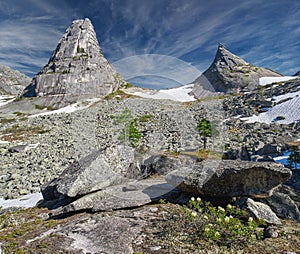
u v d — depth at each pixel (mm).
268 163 4754
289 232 3920
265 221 4098
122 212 4742
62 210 5191
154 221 4289
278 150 10391
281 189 5703
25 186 8750
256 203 4453
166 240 3631
